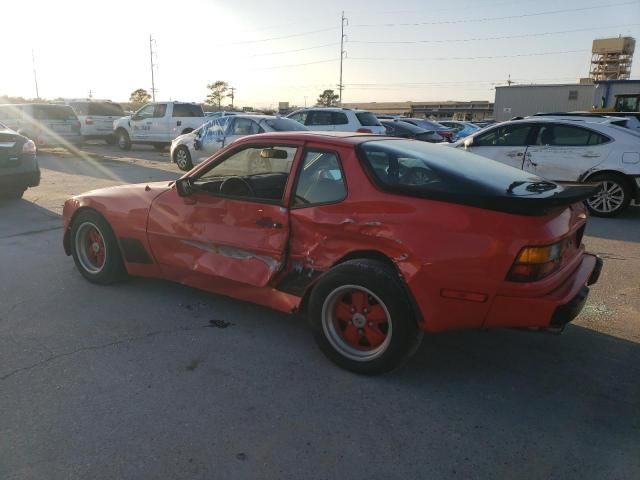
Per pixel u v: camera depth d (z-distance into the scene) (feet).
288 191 12.23
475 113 271.08
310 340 12.94
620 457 8.87
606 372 11.75
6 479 8.03
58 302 14.96
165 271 14.78
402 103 309.83
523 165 30.94
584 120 30.45
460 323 10.30
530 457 8.84
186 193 13.70
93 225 15.92
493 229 9.83
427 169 11.24
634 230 25.98
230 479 8.16
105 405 10.00
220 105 311.68
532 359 12.28
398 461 8.66
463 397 10.62
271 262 12.44
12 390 10.44
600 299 16.20
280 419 9.71
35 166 29.04
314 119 51.60
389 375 11.39
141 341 12.67
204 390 10.61
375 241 10.78
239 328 13.51
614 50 303.07
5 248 20.25
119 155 61.77
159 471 8.29
